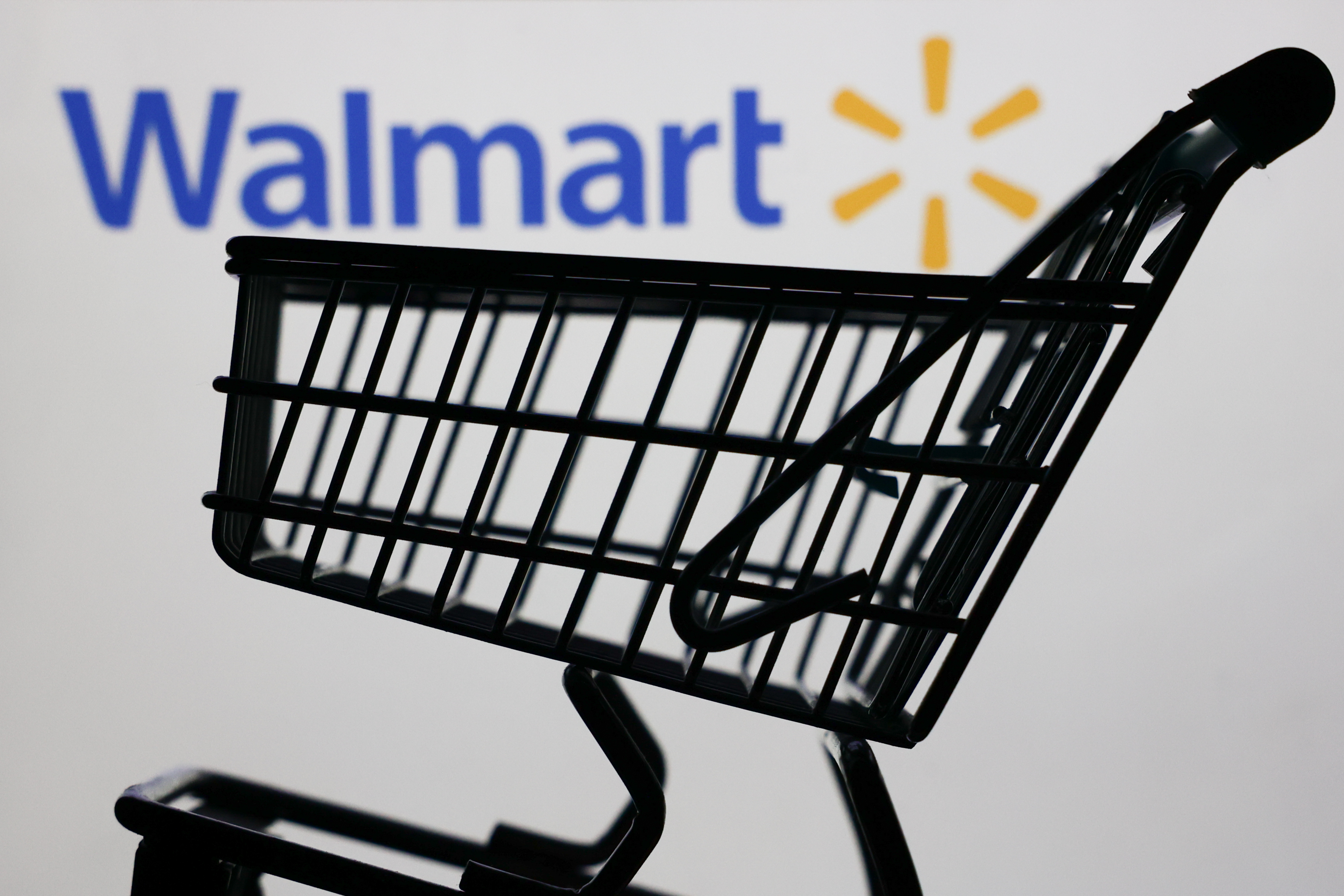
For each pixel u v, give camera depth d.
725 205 1.36
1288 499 1.30
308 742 1.31
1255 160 0.45
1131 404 1.33
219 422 1.42
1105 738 1.27
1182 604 1.30
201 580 1.38
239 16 1.42
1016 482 0.51
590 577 0.56
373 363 0.56
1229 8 1.30
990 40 1.33
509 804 1.28
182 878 0.60
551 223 1.38
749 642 0.52
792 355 0.83
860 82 1.35
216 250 1.43
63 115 1.44
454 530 0.68
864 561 0.86
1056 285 0.48
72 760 1.30
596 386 0.54
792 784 1.26
